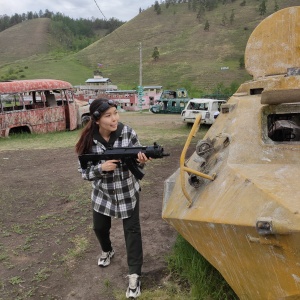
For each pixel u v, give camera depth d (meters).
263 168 2.89
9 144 14.02
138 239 3.74
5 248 4.85
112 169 3.35
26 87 16.30
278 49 4.99
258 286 2.60
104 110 3.39
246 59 5.18
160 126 18.62
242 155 3.12
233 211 2.51
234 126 3.48
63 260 4.48
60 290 3.91
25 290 3.92
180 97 30.19
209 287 3.57
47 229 5.42
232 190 2.71
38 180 8.29
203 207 2.84
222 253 2.75
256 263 2.46
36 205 6.53
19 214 6.11
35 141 14.57
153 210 6.03
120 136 3.53
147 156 3.26
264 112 3.40
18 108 17.19
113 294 3.79
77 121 18.55
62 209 6.26
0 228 5.53
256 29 5.13
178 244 4.38
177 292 3.71
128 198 3.64
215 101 17.61
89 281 4.04
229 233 2.50
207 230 2.70
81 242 4.92
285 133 3.77
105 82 46.16
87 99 37.03
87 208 6.20
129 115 28.38
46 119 16.86
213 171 3.16
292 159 3.00
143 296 3.68
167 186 4.00
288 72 4.01
